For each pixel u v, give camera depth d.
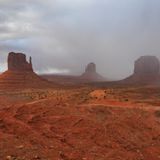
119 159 20.92
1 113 27.64
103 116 31.78
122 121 30.34
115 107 39.00
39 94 77.50
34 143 20.45
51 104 33.78
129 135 26.59
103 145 23.02
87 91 87.25
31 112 29.12
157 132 29.78
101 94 75.19
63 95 71.62
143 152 23.48
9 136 20.88
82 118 28.06
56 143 21.38
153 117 37.53
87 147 21.86
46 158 18.00
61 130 24.70
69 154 19.73
